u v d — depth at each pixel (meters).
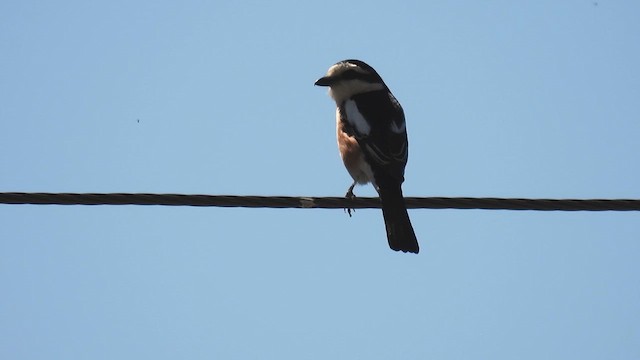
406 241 11.99
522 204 10.38
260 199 10.34
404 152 13.07
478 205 10.46
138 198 9.89
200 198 10.01
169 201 9.96
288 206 10.49
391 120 13.38
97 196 9.81
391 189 12.51
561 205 10.33
